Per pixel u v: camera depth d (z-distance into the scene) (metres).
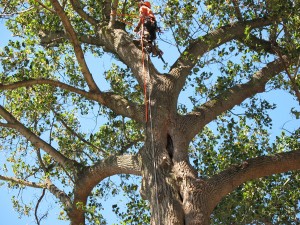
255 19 14.55
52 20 15.73
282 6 13.19
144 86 12.76
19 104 15.32
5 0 15.16
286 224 14.02
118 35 14.29
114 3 14.23
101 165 12.97
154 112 12.48
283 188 14.45
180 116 12.54
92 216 13.72
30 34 15.63
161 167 11.55
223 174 11.35
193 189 11.07
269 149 14.76
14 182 14.66
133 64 13.59
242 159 14.23
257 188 14.14
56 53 15.98
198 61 14.11
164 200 11.04
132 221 14.29
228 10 14.38
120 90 15.67
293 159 11.68
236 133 15.07
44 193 15.15
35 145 13.88
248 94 13.46
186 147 12.02
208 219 10.88
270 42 14.01
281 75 15.30
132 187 15.08
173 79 13.14
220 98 13.12
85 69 13.24
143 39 13.36
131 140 15.68
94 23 15.16
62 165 13.73
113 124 15.53
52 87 15.04
